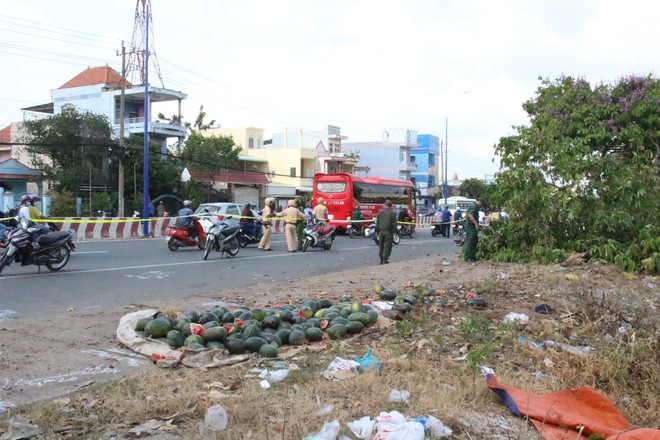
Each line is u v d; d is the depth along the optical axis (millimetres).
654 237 13156
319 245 19922
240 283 11844
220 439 3656
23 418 3998
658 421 4664
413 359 5547
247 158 56188
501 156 15805
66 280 11602
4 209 30516
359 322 6898
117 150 33562
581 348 6320
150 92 45125
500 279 11062
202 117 58531
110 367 5371
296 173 58250
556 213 14727
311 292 9969
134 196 38469
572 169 14523
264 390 4566
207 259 16141
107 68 50500
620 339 6367
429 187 83312
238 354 5719
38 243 12320
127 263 14695
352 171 67875
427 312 7926
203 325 6273
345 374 5016
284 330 6336
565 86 21672
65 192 34938
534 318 7699
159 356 5543
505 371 5367
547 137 15062
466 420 4145
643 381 5242
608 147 20781
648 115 19859
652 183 15156
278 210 53375
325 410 4117
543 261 13969
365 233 29016
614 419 4445
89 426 3881
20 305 8898
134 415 4051
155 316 6441
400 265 14383
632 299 9141
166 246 20109
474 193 80938
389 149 77062
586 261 13891
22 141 39719
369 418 3949
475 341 6410
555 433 4082
